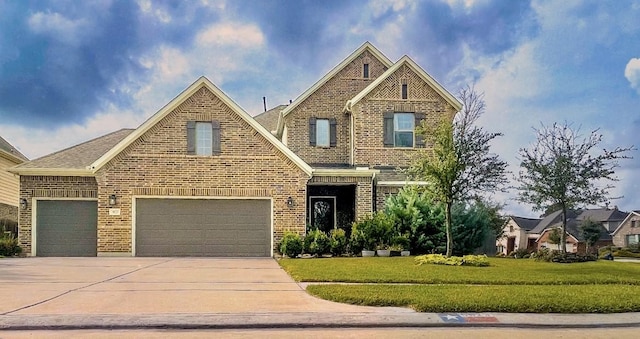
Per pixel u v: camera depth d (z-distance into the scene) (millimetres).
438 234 21297
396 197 22297
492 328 8258
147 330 7930
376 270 14219
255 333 7785
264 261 18766
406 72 25562
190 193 21141
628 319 8672
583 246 51875
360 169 22438
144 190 20906
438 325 8312
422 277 12672
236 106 21484
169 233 21000
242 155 21484
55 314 8461
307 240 20344
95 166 20656
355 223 21266
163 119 21266
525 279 12586
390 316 8531
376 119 25250
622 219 70438
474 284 11906
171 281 12500
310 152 26219
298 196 21594
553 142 20016
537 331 8102
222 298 10039
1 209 30812
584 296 10031
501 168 17234
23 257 20531
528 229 73312
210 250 21109
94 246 21453
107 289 11125
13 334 7629
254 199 21469
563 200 19703
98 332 7781
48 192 21375
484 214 22422
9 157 31438
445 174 16922
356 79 27031
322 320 8258
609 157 19328
